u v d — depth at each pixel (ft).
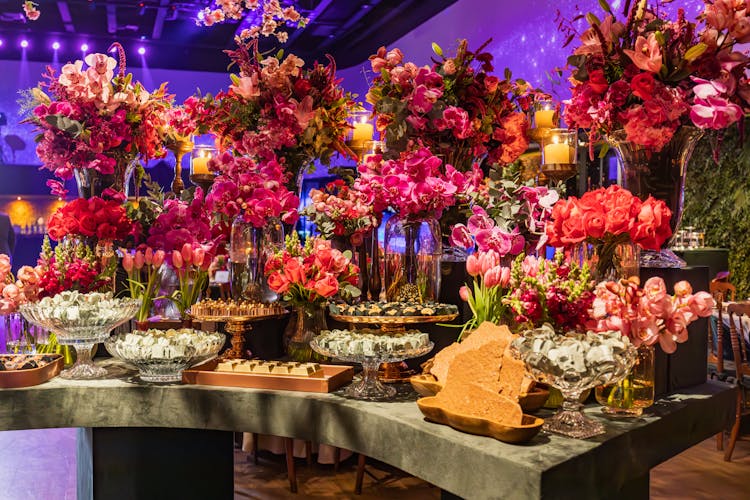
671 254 7.20
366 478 13.35
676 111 6.08
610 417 5.87
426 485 12.95
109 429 8.13
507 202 7.22
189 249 8.34
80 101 8.35
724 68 6.10
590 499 5.03
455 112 7.89
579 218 6.00
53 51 32.94
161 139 9.37
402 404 6.34
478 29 25.99
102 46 33.55
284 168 8.79
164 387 7.11
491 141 8.70
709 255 23.58
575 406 5.54
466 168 8.46
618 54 6.35
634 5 6.36
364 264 8.63
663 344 5.69
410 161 7.39
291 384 6.86
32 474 13.51
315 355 7.76
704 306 5.64
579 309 5.82
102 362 8.28
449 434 5.39
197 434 8.37
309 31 32.76
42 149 8.46
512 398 5.34
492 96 8.29
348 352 6.43
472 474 5.10
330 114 8.79
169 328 8.39
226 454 8.49
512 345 5.46
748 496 12.49
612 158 19.36
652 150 6.66
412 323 7.62
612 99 6.38
